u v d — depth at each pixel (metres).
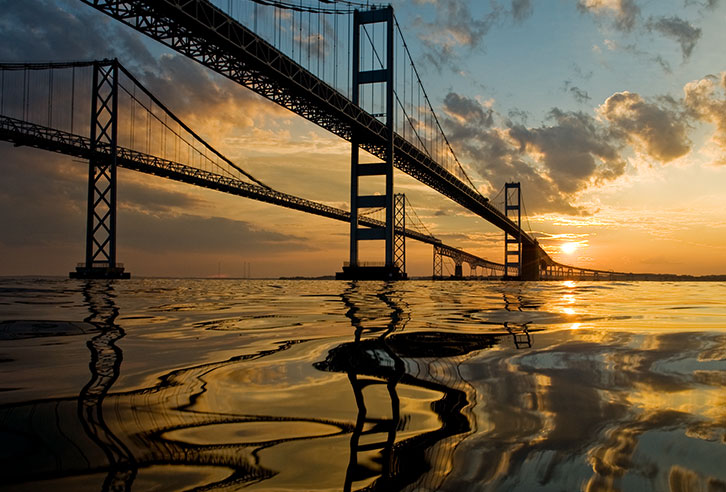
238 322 5.62
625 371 2.79
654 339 4.17
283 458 1.52
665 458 1.48
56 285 22.31
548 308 8.52
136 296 12.00
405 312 7.32
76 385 2.40
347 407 2.08
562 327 5.17
